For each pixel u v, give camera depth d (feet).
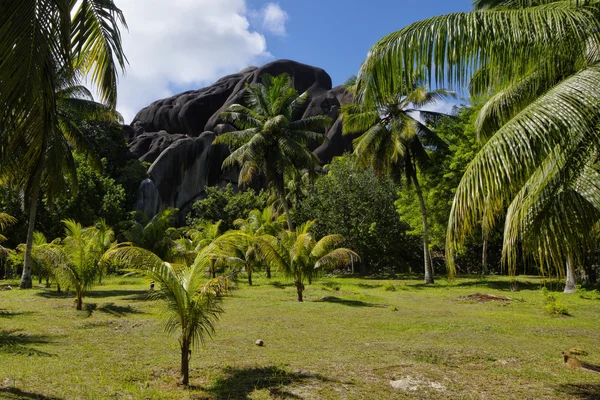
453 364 20.86
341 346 24.59
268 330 29.12
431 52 15.29
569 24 14.47
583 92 12.73
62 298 46.03
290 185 121.70
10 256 64.80
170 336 26.30
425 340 26.40
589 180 13.88
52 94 14.76
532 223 14.01
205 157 138.82
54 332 27.25
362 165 77.46
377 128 72.59
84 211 92.07
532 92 23.56
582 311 38.73
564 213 13.62
